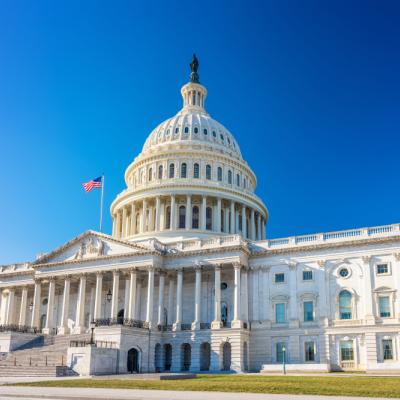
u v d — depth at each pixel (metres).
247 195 105.12
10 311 92.69
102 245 79.88
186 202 101.25
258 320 71.56
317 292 69.12
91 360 57.06
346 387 29.59
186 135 112.38
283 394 26.25
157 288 80.38
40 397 26.84
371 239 67.12
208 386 31.47
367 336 64.19
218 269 72.75
